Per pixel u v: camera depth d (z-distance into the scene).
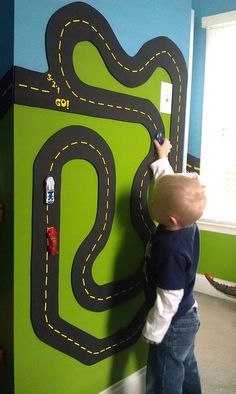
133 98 1.28
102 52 1.15
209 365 1.83
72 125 1.11
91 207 1.21
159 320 1.13
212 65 2.77
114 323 1.37
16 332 1.08
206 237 2.89
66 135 1.10
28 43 0.98
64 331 1.20
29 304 1.10
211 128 2.84
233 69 2.69
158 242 1.18
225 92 2.75
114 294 1.34
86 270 1.23
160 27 1.33
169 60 1.39
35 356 1.14
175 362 1.23
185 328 1.21
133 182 1.34
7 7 0.96
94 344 1.30
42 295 1.12
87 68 1.12
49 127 1.06
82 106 1.13
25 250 1.06
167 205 1.14
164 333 1.14
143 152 1.35
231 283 2.78
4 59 0.99
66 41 1.06
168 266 1.13
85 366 1.29
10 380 1.12
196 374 1.39
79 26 1.08
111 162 1.25
